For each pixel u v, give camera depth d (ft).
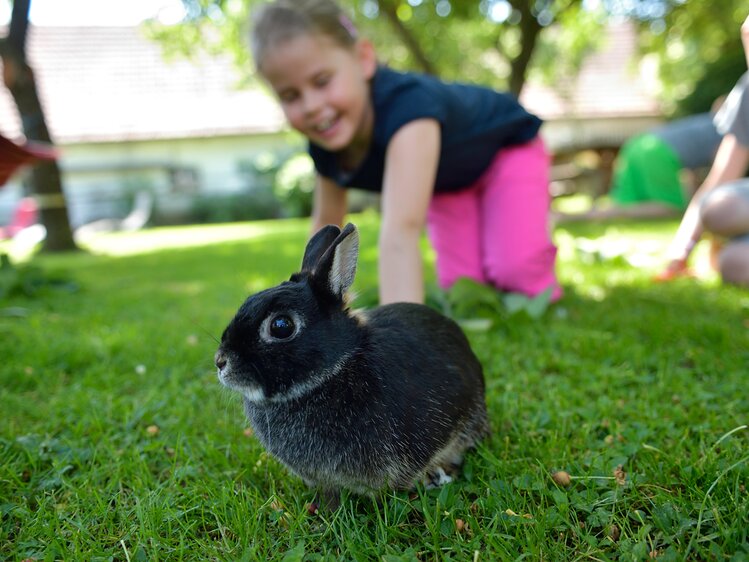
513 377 1.99
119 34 16.65
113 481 1.40
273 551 1.13
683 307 2.72
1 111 13.93
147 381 2.13
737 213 3.06
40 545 1.20
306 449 1.21
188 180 15.39
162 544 1.17
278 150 15.53
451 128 2.53
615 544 1.09
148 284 4.44
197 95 15.87
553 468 1.36
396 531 1.16
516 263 2.84
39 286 4.14
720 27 9.54
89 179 14.78
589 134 15.76
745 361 1.98
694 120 7.46
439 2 8.84
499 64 12.66
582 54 13.53
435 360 1.32
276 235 8.54
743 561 0.98
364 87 2.36
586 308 2.87
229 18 8.87
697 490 1.20
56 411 1.83
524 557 1.06
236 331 1.16
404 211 2.11
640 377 1.91
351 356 1.20
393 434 1.19
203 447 1.56
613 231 5.85
